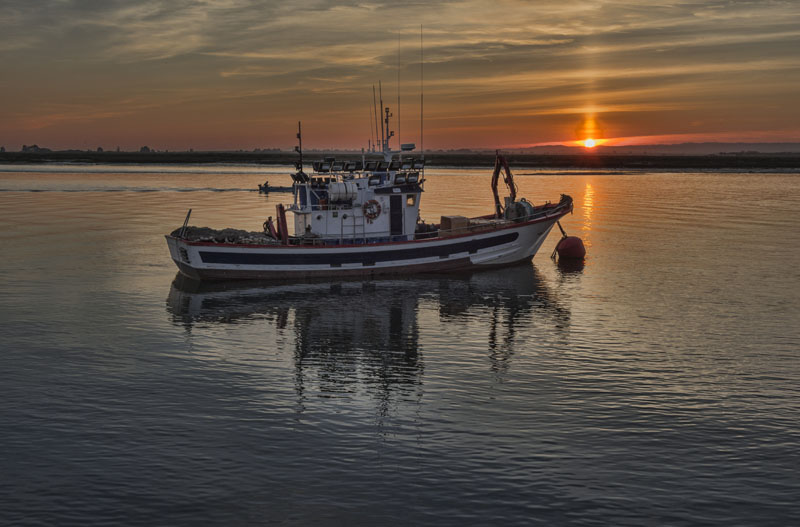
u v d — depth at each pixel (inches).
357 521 495.5
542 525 492.7
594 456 591.2
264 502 517.7
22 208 2637.8
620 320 1045.8
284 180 4827.8
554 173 6053.2
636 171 6520.7
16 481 542.3
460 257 1422.2
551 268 1477.6
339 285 1298.0
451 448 604.4
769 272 1419.8
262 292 1235.2
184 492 529.7
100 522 490.9
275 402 706.8
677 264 1518.2
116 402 701.3
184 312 1080.8
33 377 771.4
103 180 4635.8
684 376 789.9
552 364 834.2
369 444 611.5
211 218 2351.1
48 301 1132.5
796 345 910.4
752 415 678.5
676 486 544.1
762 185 4367.6
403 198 1391.5
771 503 521.7
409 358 858.8
